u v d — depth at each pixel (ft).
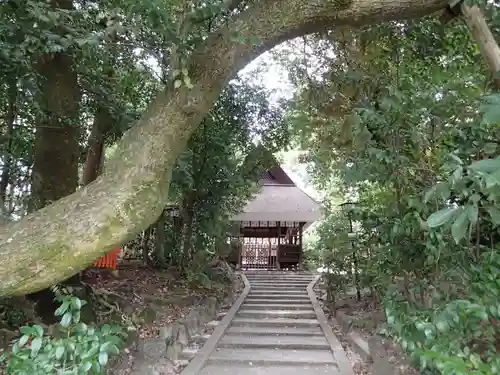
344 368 15.11
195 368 14.67
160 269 28.37
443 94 10.31
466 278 7.61
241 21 7.19
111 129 17.34
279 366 16.03
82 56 11.29
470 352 5.90
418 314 6.88
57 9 9.48
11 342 10.00
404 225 9.82
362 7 7.36
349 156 13.03
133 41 9.59
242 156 29.37
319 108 14.85
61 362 5.81
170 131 6.65
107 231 6.10
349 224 24.71
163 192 6.66
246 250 53.06
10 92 10.73
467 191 4.94
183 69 6.55
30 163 14.84
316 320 24.04
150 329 16.31
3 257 5.79
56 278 6.01
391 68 13.24
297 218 44.80
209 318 23.15
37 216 6.22
